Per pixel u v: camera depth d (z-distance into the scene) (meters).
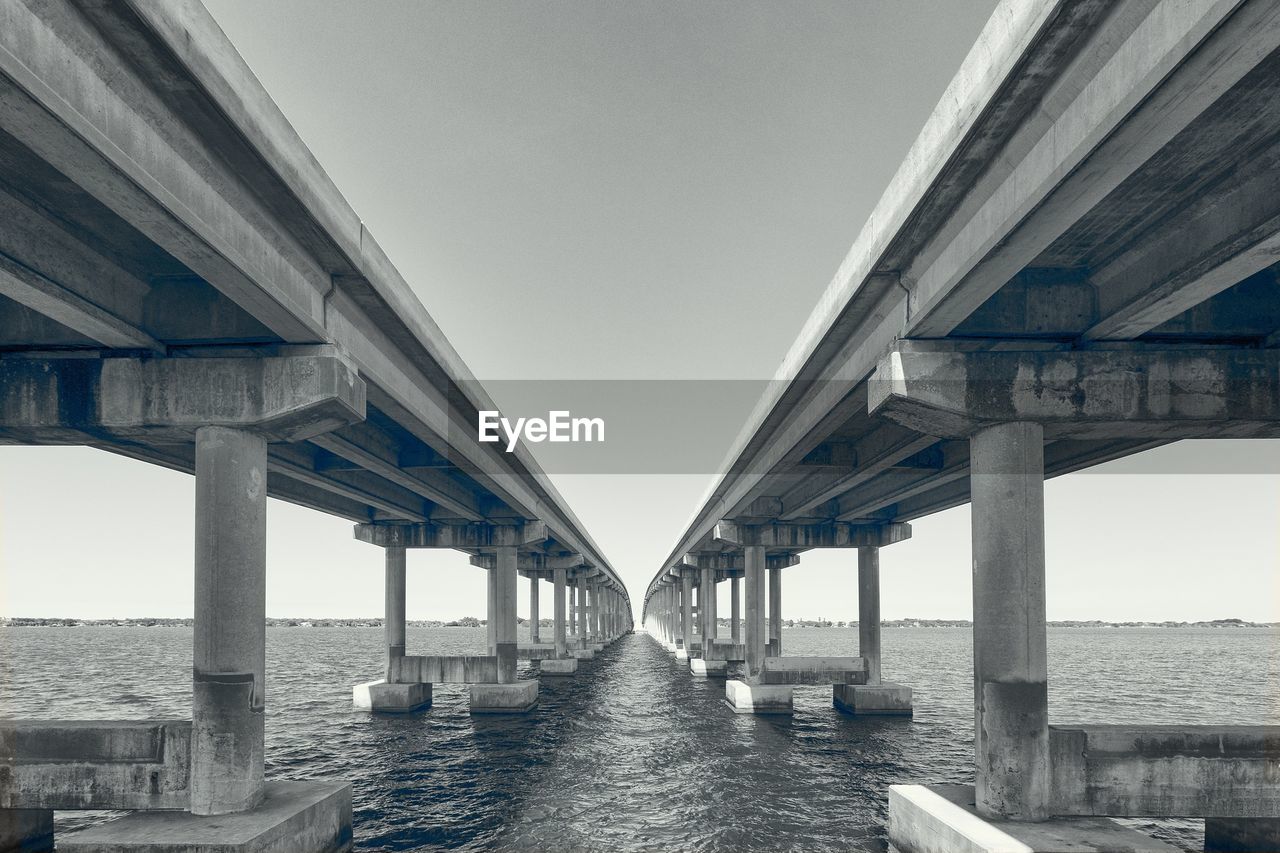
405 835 22.89
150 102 11.52
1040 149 12.00
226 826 16.31
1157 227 15.31
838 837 22.50
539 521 51.94
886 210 16.55
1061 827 16.62
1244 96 10.95
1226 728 17.55
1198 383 17.94
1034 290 18.12
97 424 18.06
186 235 13.00
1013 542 17.73
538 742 38.41
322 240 16.42
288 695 63.03
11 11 8.88
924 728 42.69
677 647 115.19
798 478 42.97
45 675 92.50
